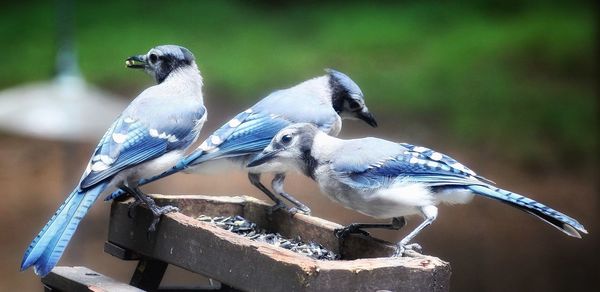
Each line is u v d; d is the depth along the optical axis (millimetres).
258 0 26578
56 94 9094
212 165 7070
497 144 18906
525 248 14398
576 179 17438
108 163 6301
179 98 6824
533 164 18031
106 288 6004
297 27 25453
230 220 6840
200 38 24359
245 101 21094
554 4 25625
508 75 22000
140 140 6500
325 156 6254
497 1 25875
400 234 14266
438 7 26156
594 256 14125
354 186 6121
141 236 6328
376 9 26469
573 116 19828
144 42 23578
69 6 9477
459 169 6078
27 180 16719
